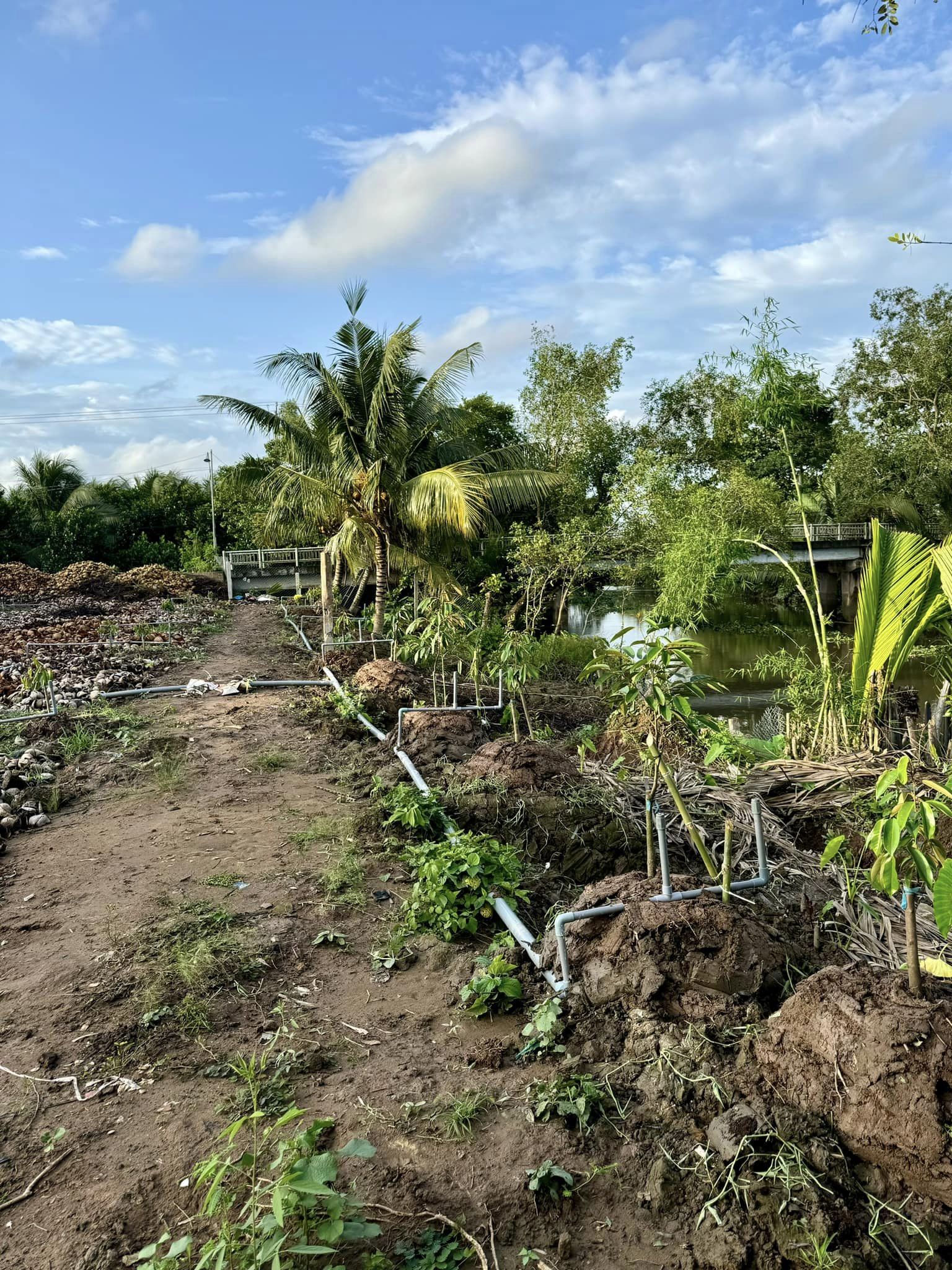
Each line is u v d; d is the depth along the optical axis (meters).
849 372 32.50
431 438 16.94
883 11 5.28
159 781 6.88
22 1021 3.45
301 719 9.30
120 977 3.77
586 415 24.53
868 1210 2.31
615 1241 2.33
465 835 4.79
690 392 30.23
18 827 5.92
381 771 6.93
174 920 4.32
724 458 29.09
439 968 3.93
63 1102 2.94
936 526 29.27
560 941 3.50
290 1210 2.18
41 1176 2.57
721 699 14.70
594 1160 2.62
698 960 3.22
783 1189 2.33
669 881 3.73
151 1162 2.61
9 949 4.11
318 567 32.16
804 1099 2.61
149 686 11.58
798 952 3.47
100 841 5.63
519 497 17.75
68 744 7.95
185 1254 2.22
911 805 2.68
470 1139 2.71
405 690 9.59
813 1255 2.17
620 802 5.39
